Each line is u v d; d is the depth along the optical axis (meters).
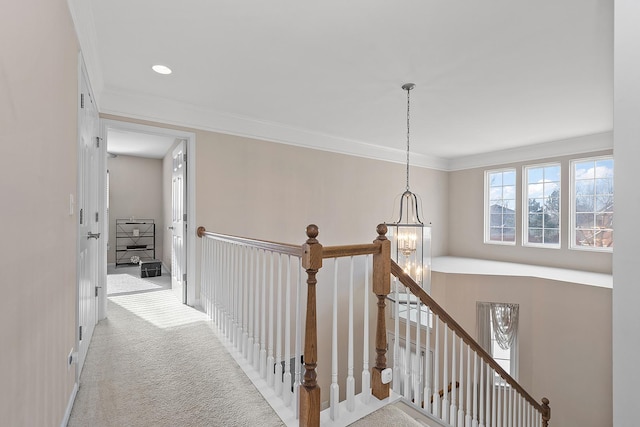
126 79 3.04
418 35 2.29
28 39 1.11
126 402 1.83
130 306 3.70
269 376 1.99
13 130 0.99
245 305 2.38
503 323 4.84
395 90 3.25
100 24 2.19
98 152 3.19
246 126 4.16
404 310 4.94
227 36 2.33
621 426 0.82
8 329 0.96
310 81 3.06
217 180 3.95
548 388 4.41
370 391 1.90
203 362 2.32
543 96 3.35
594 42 2.34
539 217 5.52
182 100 3.56
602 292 3.97
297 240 4.62
